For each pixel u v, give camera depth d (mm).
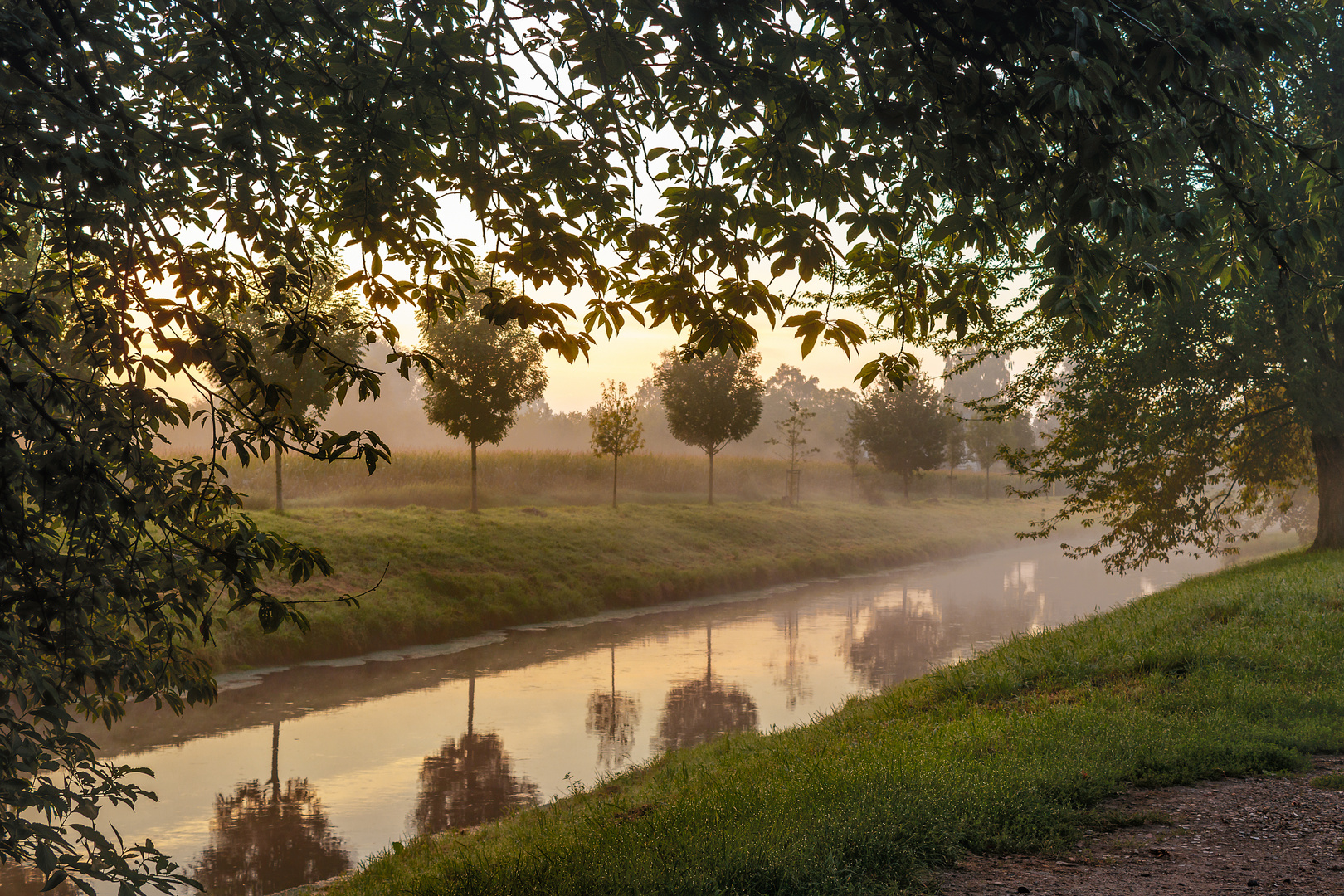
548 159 4992
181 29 4676
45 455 3166
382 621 20859
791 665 19703
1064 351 21297
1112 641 12141
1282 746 7473
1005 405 22719
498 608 24000
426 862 7246
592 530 33031
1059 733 7887
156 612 3824
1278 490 27734
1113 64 4016
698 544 36094
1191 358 19562
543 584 26422
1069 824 5859
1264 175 6602
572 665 19422
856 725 10773
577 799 9406
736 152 5391
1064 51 3805
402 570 23953
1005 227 4965
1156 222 4359
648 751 12945
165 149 4184
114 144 3412
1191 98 4516
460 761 12469
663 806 7273
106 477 3334
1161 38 3938
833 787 6469
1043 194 4516
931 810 5863
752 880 4824
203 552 3887
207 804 10586
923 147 4664
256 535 3887
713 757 10508
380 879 6992
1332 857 5254
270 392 4027
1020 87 4195
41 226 4238
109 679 3783
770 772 7875
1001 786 6320
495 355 31938
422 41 4910
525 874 5262
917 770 6801
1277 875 5008
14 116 3227
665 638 23000
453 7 4984
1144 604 16766
